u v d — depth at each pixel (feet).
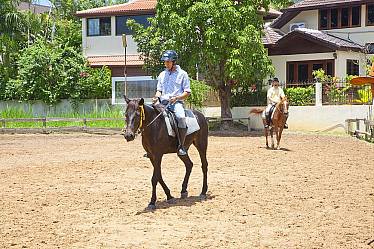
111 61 134.62
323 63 117.08
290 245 27.45
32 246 27.99
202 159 40.91
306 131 102.37
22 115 119.14
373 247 27.04
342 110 99.91
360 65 120.67
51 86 124.88
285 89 107.24
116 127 106.93
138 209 36.68
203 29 100.32
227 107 108.17
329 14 125.90
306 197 39.60
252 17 100.42
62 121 113.19
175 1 100.68
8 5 139.64
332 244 27.58
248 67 97.76
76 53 127.75
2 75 129.70
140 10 133.28
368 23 121.19
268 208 36.19
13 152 73.00
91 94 125.59
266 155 65.82
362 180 46.93
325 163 58.13
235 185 44.98
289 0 109.81
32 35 152.05
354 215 33.83
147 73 129.39
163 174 51.44
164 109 37.81
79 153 71.10
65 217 34.42
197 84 103.76
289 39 118.93
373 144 77.82
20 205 38.29
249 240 28.43
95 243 28.27
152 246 27.55
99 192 42.78
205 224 32.12
